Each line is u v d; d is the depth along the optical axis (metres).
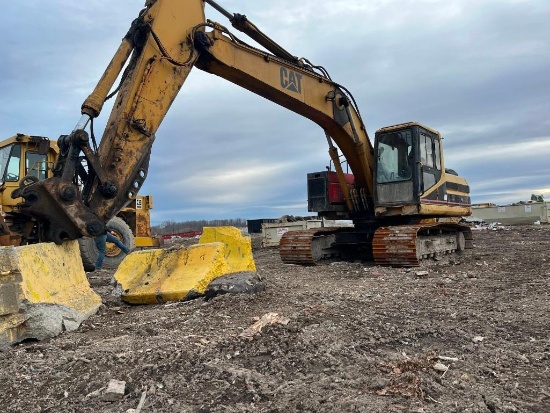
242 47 7.97
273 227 19.45
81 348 4.26
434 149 10.97
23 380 3.51
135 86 6.40
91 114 5.93
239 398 3.09
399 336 4.43
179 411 2.92
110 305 6.42
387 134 10.56
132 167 6.26
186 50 7.00
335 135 10.41
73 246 6.06
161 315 5.51
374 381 3.27
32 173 10.70
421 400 2.97
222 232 8.21
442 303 5.99
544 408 2.90
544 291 6.61
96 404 3.08
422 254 9.91
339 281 8.16
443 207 10.98
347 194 11.21
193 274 6.63
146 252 7.38
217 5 7.69
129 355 3.91
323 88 9.72
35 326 4.56
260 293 6.41
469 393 3.09
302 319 4.99
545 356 3.85
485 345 4.17
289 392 3.12
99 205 5.93
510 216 28.58
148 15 6.64
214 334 4.55
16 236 8.34
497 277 8.14
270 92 8.69
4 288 4.44
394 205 10.31
